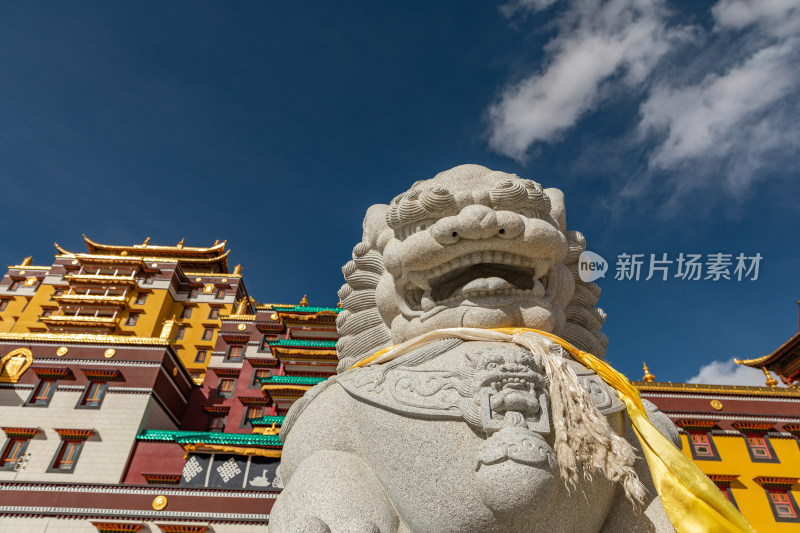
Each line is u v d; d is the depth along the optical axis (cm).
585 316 311
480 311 260
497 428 199
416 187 308
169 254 3950
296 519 198
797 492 1598
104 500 1588
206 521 1548
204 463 1708
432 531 200
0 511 1556
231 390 2494
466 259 261
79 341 2059
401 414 219
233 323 2747
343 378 255
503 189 261
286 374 2414
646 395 1800
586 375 242
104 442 1795
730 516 201
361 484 214
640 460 239
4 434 1781
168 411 2130
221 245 4000
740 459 1673
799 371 2323
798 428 1728
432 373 229
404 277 279
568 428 205
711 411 1769
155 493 1602
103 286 3334
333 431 238
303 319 2575
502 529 192
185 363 3109
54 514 1556
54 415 1856
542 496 186
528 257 264
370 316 317
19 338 2034
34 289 3488
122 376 2003
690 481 209
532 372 213
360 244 333
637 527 219
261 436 1738
